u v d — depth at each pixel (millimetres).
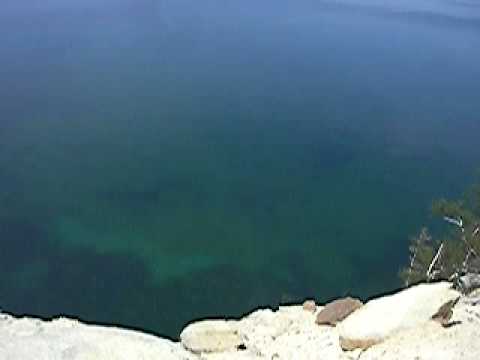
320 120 54062
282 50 70125
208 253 37094
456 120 53406
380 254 37125
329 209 41906
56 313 32188
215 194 43500
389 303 10953
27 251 36656
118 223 39688
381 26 78188
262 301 33125
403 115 54625
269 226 40062
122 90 58875
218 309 32594
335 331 11172
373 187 44125
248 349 11211
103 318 31562
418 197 42812
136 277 34844
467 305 11531
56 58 65250
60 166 45969
